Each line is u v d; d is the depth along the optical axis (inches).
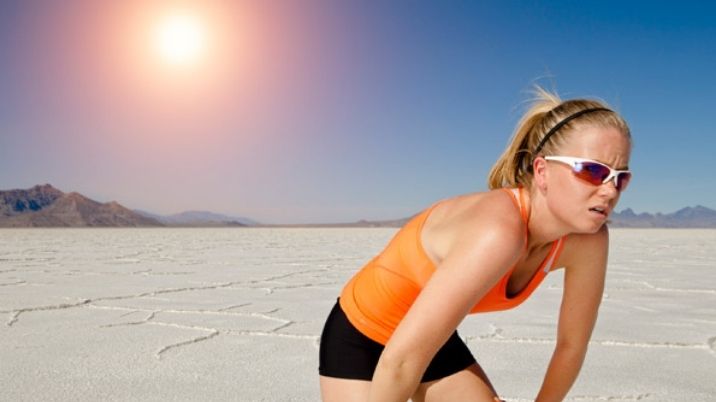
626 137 53.1
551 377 70.9
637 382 115.3
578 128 52.7
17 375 117.8
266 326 169.6
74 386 110.4
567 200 52.8
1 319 180.7
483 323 175.5
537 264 60.4
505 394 107.1
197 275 322.7
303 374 119.2
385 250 63.5
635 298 235.6
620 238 1125.1
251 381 114.2
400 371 52.1
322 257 487.5
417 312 51.5
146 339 151.9
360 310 62.9
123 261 430.9
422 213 61.0
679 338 156.6
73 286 267.0
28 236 1154.7
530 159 55.9
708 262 439.2
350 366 63.2
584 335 68.6
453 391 63.1
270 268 371.2
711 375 120.5
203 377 116.7
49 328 166.6
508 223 51.8
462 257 51.2
